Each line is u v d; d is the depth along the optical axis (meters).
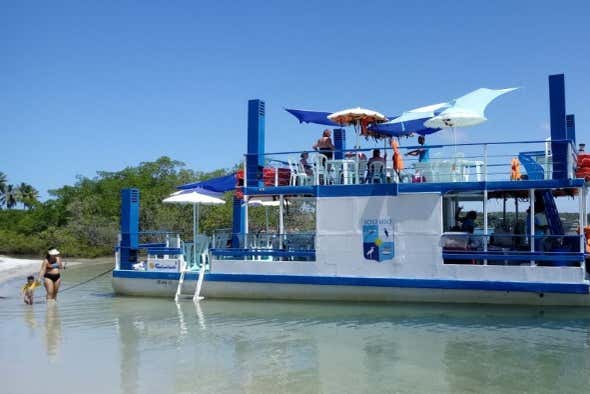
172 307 16.62
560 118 14.68
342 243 16.31
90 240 49.22
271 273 16.97
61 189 59.59
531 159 15.35
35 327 14.07
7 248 53.59
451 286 15.21
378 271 15.92
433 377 9.45
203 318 14.77
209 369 10.06
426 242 15.56
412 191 15.75
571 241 14.76
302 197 19.38
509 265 15.01
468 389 8.82
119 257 19.38
